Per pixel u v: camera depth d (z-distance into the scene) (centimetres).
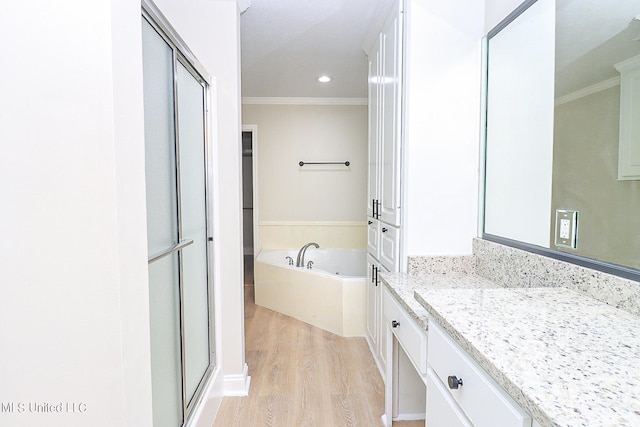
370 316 265
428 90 173
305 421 182
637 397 56
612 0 102
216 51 197
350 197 452
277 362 247
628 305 94
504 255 151
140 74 82
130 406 76
